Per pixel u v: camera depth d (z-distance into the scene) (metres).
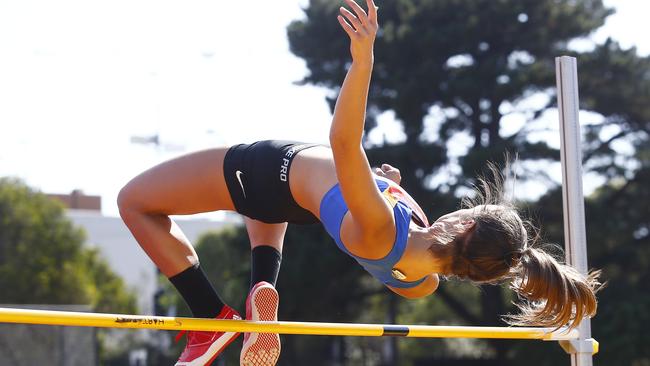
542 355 62.97
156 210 9.07
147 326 8.05
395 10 68.75
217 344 9.26
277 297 9.03
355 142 7.48
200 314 9.28
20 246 79.62
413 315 90.50
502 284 9.14
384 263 8.29
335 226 8.21
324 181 8.36
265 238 9.76
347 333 9.30
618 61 65.81
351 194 7.65
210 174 8.86
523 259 8.39
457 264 8.45
